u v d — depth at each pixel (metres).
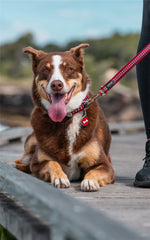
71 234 1.55
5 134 7.20
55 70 3.40
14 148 6.75
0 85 27.73
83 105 3.43
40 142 3.46
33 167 3.59
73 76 3.46
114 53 28.70
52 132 3.40
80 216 1.54
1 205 2.49
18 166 4.26
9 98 24.86
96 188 3.01
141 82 3.13
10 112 23.73
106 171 3.35
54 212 1.68
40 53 3.70
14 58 32.09
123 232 1.42
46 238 1.80
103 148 3.89
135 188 3.14
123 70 3.19
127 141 8.24
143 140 8.47
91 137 3.47
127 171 4.15
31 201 1.96
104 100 22.66
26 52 3.69
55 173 3.26
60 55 3.54
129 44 31.64
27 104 24.77
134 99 23.17
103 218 1.55
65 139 3.39
